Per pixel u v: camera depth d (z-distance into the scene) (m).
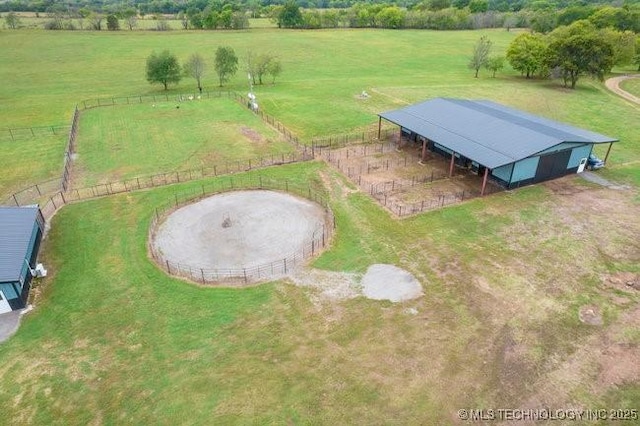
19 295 27.53
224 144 54.09
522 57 91.12
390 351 24.50
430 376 23.02
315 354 24.41
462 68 105.44
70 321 27.00
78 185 44.09
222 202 40.44
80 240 34.94
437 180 44.38
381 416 21.05
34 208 34.31
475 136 44.56
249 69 89.06
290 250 33.38
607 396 21.89
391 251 33.12
